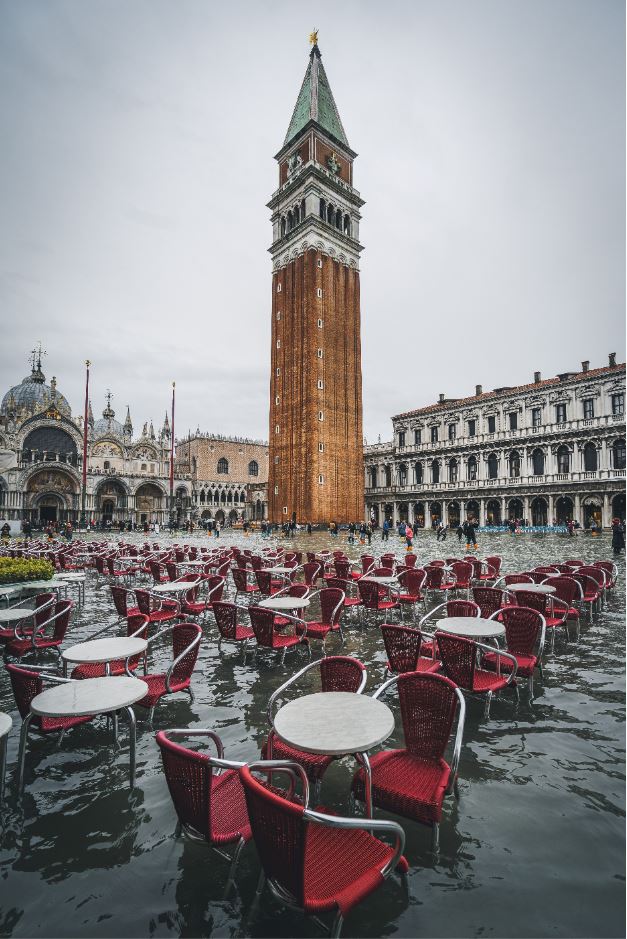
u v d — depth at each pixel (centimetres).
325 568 1861
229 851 448
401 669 735
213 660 970
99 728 691
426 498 6391
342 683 602
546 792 518
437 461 6456
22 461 7756
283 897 345
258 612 906
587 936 348
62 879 415
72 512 8106
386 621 1260
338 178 6581
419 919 367
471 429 6131
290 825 324
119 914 380
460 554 2789
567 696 756
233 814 434
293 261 6544
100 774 576
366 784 434
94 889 404
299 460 6088
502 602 1010
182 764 400
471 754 595
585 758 583
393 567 1579
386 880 406
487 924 361
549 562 2300
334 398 6209
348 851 388
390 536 5431
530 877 404
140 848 452
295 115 7219
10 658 926
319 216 6312
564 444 5097
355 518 6309
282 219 6875
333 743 416
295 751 529
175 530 7088
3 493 7388
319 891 345
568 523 4331
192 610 1177
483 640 992
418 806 435
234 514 10456
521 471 5488
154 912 382
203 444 10381
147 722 697
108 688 571
